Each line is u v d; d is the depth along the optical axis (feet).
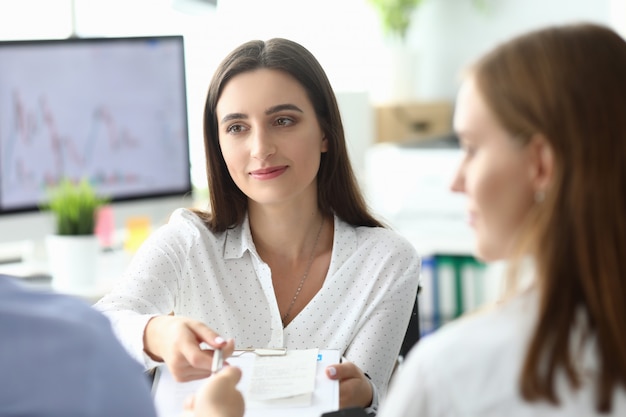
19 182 10.70
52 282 10.07
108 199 11.20
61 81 10.84
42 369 3.19
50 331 3.24
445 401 3.35
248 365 5.28
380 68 20.66
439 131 19.77
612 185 3.24
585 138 3.24
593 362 3.25
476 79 3.43
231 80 6.12
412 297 6.46
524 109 3.29
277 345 6.23
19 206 10.70
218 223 6.48
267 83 6.04
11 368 3.18
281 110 6.04
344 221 6.63
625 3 18.47
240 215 6.48
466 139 3.48
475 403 3.31
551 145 3.26
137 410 3.34
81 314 3.42
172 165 11.59
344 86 20.44
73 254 9.96
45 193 10.83
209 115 6.31
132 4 16.78
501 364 3.30
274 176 6.05
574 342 3.25
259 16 18.67
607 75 3.29
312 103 6.21
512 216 3.41
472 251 13.94
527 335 3.29
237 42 17.98
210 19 17.52
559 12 19.47
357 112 17.76
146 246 6.41
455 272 14.43
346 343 6.25
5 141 10.61
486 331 3.37
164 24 17.02
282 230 6.36
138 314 5.73
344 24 20.30
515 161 3.35
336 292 6.33
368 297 6.32
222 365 5.10
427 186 14.57
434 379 3.36
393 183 14.90
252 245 6.36
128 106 11.24
